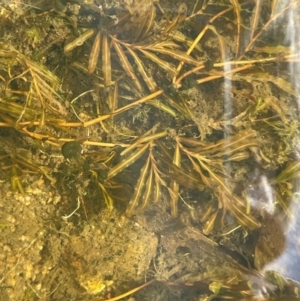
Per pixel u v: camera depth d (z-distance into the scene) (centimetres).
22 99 35
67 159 37
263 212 40
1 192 38
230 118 39
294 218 41
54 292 40
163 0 36
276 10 38
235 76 38
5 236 39
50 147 38
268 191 40
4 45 34
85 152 38
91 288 40
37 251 40
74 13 34
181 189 40
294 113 40
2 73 35
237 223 41
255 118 39
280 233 41
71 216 40
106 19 35
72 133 36
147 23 35
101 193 40
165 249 42
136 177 39
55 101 36
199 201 41
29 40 35
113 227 41
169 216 41
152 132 39
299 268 41
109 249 41
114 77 37
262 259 41
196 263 42
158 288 42
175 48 37
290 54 39
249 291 40
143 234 42
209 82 38
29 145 37
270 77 39
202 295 41
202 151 39
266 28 38
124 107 37
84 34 34
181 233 42
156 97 37
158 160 39
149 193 38
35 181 39
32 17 35
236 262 41
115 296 41
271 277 40
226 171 39
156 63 37
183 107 37
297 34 39
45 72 34
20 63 34
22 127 34
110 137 38
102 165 38
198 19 37
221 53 37
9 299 39
